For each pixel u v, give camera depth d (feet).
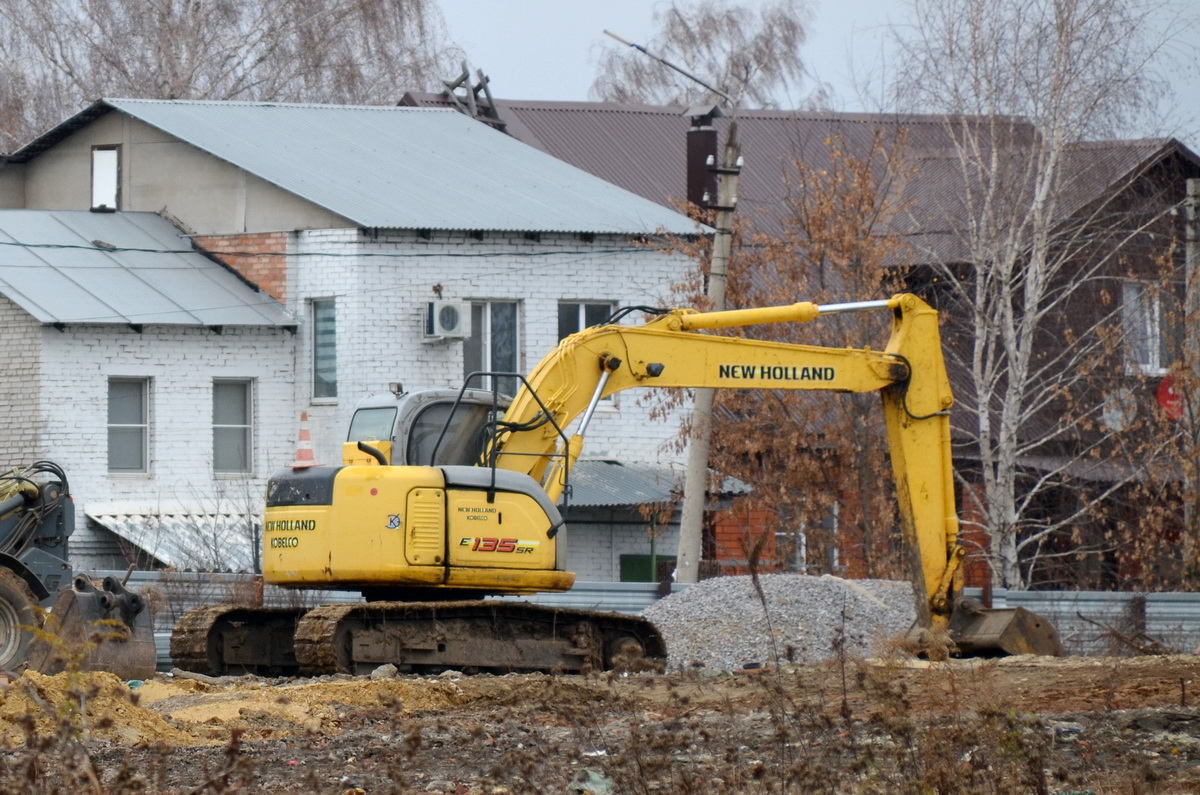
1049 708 154.10
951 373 396.98
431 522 202.59
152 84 562.66
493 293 359.66
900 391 216.95
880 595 247.09
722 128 495.00
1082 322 376.27
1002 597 277.44
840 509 353.51
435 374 353.31
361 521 202.28
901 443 216.95
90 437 328.70
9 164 419.74
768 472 359.87
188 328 341.21
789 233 365.61
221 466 347.56
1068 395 344.08
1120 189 362.33
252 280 361.10
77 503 325.42
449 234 355.15
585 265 367.86
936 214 388.16
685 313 213.87
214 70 566.77
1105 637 254.47
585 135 490.49
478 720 153.89
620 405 372.58
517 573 206.59
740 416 366.22
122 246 362.12
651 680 173.88
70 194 408.67
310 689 173.99
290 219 358.23
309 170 370.32
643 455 372.99
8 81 564.30
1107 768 118.62
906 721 111.24
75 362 328.08
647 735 116.16
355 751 135.64
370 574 201.26
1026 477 369.30
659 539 372.17
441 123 430.20
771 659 216.13
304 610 218.18
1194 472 323.16
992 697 126.31
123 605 187.93
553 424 207.51
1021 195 355.36
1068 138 354.54
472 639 207.92
